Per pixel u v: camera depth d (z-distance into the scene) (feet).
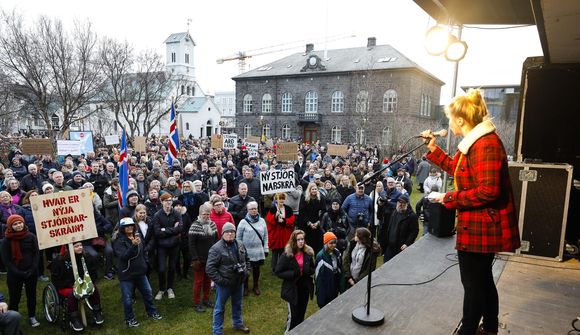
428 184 35.65
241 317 19.06
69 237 18.30
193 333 18.54
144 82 94.73
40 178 32.83
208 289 21.44
